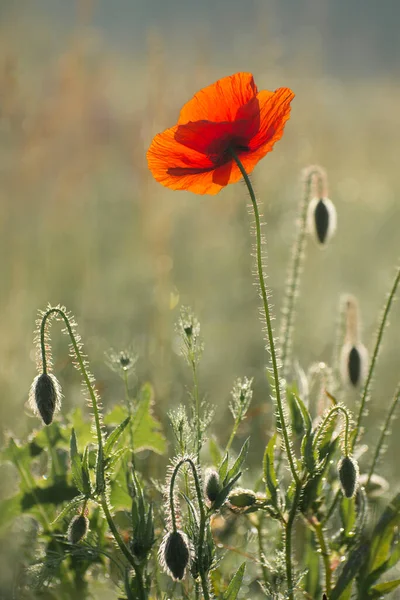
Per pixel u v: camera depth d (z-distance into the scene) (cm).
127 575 415
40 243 1066
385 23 2692
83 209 1229
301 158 1239
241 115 425
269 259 1066
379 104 2341
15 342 786
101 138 1359
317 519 485
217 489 411
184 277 1083
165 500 482
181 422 452
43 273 995
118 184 1339
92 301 936
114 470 497
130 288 1005
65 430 533
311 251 1084
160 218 947
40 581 442
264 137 438
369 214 1417
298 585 462
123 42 2508
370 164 1742
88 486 414
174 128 444
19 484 518
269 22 1023
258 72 1030
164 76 898
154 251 953
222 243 1163
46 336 431
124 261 1096
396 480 659
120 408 532
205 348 885
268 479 437
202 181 458
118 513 530
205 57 1027
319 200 563
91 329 905
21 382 757
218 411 743
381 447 519
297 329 931
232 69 1602
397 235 1330
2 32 1085
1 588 525
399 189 1577
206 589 407
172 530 389
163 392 692
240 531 543
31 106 985
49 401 427
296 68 1252
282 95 434
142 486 488
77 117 1134
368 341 926
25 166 1028
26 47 1124
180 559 382
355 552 448
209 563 408
